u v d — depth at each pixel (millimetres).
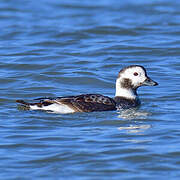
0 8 33438
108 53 22797
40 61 21219
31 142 12039
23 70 19906
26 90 17203
